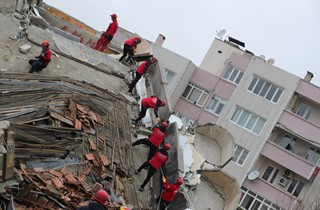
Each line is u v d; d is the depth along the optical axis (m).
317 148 33.50
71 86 13.14
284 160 32.72
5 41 14.18
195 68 34.50
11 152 8.16
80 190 9.57
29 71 13.22
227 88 34.16
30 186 8.34
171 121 17.55
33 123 10.12
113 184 10.84
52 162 9.73
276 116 33.03
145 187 12.64
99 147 11.58
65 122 10.94
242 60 34.44
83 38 21.12
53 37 16.16
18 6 16.30
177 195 12.74
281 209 32.66
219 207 17.56
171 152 14.22
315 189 32.66
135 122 14.72
